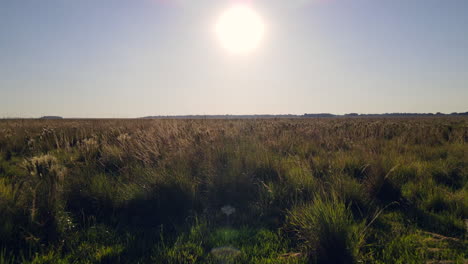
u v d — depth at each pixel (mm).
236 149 7891
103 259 3367
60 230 3906
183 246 3654
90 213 4758
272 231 4176
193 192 5152
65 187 5113
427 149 9297
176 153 7250
